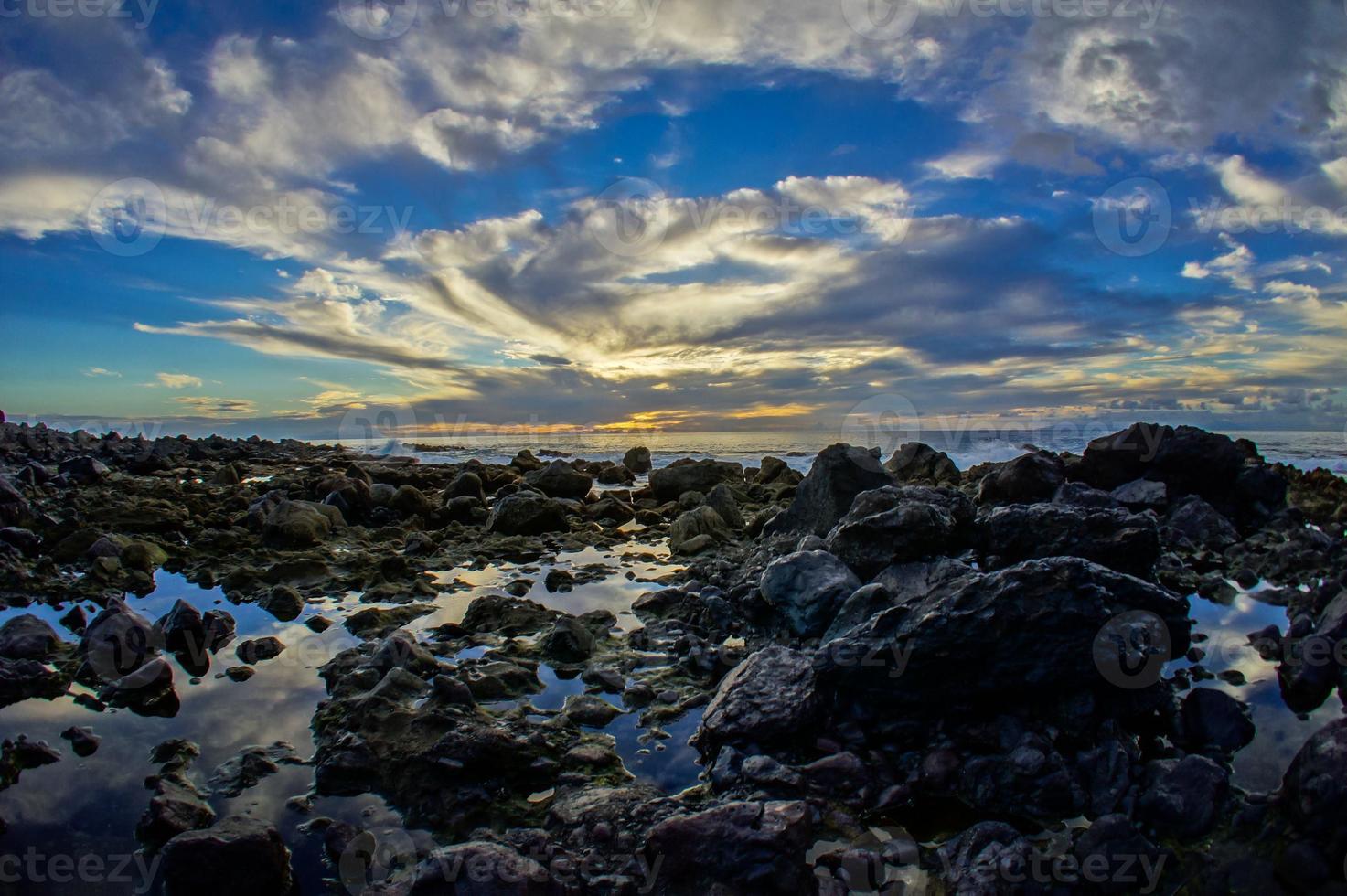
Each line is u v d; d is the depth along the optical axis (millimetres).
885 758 4328
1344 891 3088
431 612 7445
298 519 10422
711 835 3354
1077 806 3848
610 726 4918
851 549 6969
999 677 4406
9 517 9820
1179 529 9234
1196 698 4590
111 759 4414
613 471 21516
